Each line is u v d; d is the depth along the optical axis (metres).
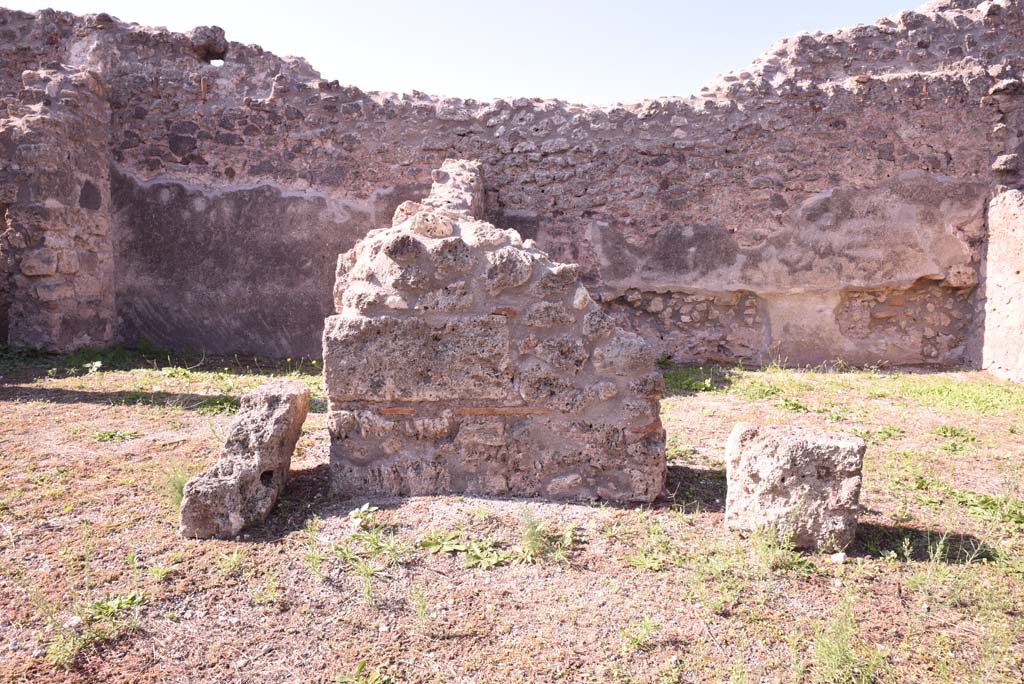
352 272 3.92
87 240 8.33
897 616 2.64
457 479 3.73
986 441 5.07
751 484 3.26
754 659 2.38
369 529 3.29
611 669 2.32
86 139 8.31
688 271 8.73
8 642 2.44
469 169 7.86
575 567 2.99
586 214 8.84
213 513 3.23
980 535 3.37
